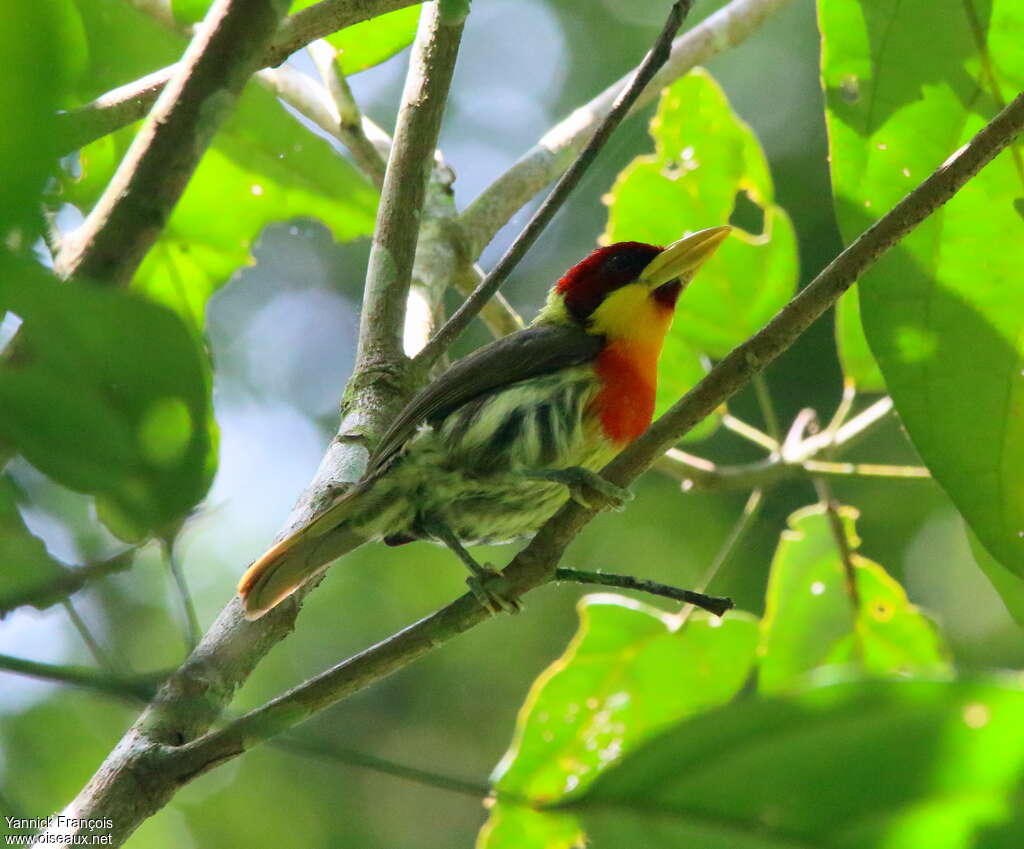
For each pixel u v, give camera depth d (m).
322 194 8.62
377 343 7.00
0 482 3.71
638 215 9.23
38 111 2.34
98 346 2.73
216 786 13.35
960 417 6.11
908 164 6.26
